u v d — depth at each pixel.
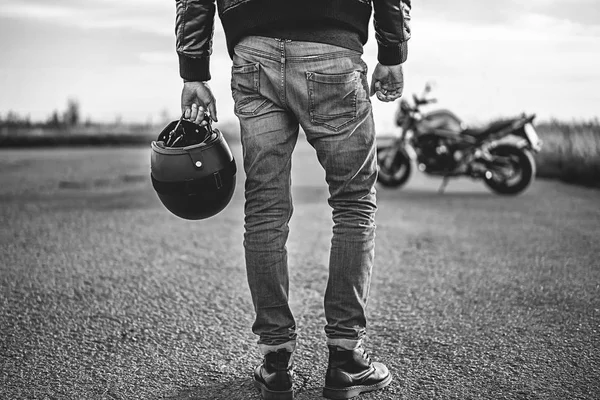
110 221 6.36
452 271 4.61
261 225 2.60
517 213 6.81
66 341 3.37
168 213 6.80
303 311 3.80
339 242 2.63
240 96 2.59
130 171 10.65
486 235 5.73
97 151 15.03
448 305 3.88
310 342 3.32
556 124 11.05
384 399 2.70
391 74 2.70
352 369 2.70
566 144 10.06
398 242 5.49
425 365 3.03
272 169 2.57
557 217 6.55
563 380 2.85
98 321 3.65
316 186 9.02
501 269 4.63
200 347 3.29
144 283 4.35
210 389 2.83
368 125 2.58
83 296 4.07
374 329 3.51
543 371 2.94
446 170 8.43
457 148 8.38
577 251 5.11
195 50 2.63
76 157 13.23
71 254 5.09
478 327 3.51
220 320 3.67
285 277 2.64
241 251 5.22
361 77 2.55
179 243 5.48
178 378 2.94
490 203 7.52
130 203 7.45
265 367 2.70
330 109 2.50
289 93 2.50
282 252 2.63
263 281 2.62
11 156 13.53
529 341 3.30
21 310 3.81
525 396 2.71
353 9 2.49
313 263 4.86
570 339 3.32
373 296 4.07
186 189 2.71
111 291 4.18
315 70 2.47
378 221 6.41
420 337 3.38
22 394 2.78
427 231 5.92
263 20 2.48
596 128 10.23
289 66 2.48
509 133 8.20
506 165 8.19
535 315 3.68
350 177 2.58
